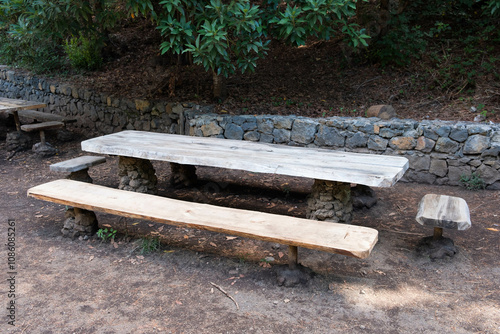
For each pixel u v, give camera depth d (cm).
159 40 897
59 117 712
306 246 258
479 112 534
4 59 970
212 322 252
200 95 670
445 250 321
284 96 646
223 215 301
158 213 305
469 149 465
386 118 522
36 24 481
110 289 288
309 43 793
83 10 488
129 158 443
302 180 523
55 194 345
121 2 628
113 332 244
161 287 290
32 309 266
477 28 712
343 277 302
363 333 241
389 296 278
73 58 843
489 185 466
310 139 527
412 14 761
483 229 371
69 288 290
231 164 341
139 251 341
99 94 725
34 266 320
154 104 647
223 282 296
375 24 674
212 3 397
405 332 242
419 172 493
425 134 479
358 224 389
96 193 348
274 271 307
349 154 363
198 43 412
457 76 616
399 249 341
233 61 761
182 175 488
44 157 629
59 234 374
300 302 272
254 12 401
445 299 273
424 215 305
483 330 242
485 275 299
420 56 675
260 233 271
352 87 649
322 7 415
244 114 592
